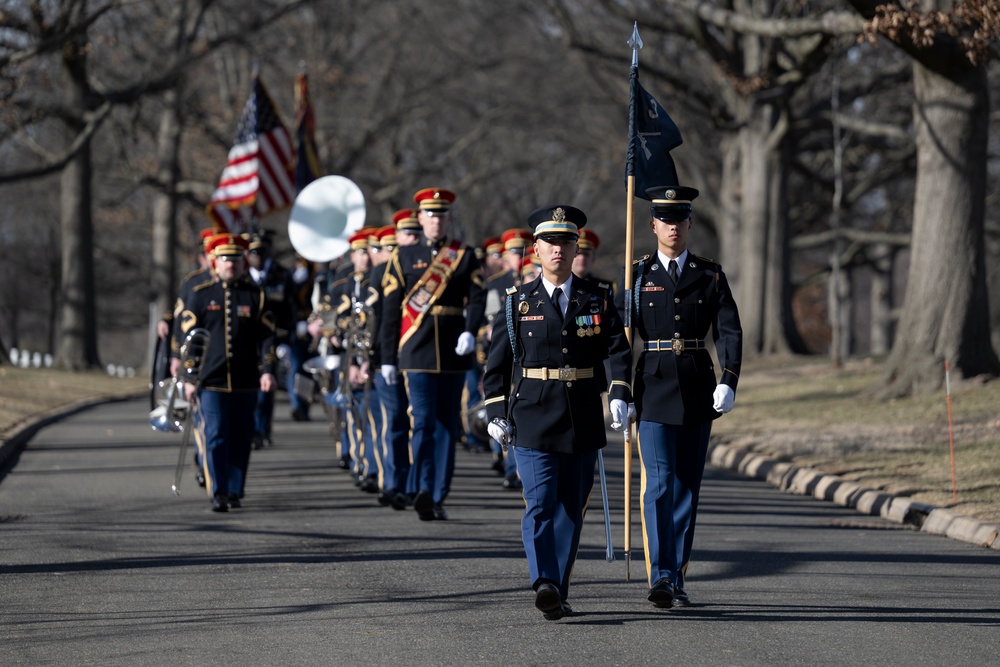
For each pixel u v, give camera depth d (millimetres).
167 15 145125
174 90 136000
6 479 49688
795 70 103938
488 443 60438
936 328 66625
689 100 135500
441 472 40156
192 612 27109
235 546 35031
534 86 183875
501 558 33406
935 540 36531
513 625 25984
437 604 27906
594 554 34375
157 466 54281
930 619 26453
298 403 78188
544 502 26453
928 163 66938
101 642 24547
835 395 74125
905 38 62500
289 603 27953
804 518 40844
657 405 27250
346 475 51938
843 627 25766
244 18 150625
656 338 27562
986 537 35625
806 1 96875
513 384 27141
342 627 25797
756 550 34688
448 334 40188
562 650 23953
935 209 66688
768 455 54406
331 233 56875
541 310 26656
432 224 40719
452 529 38156
